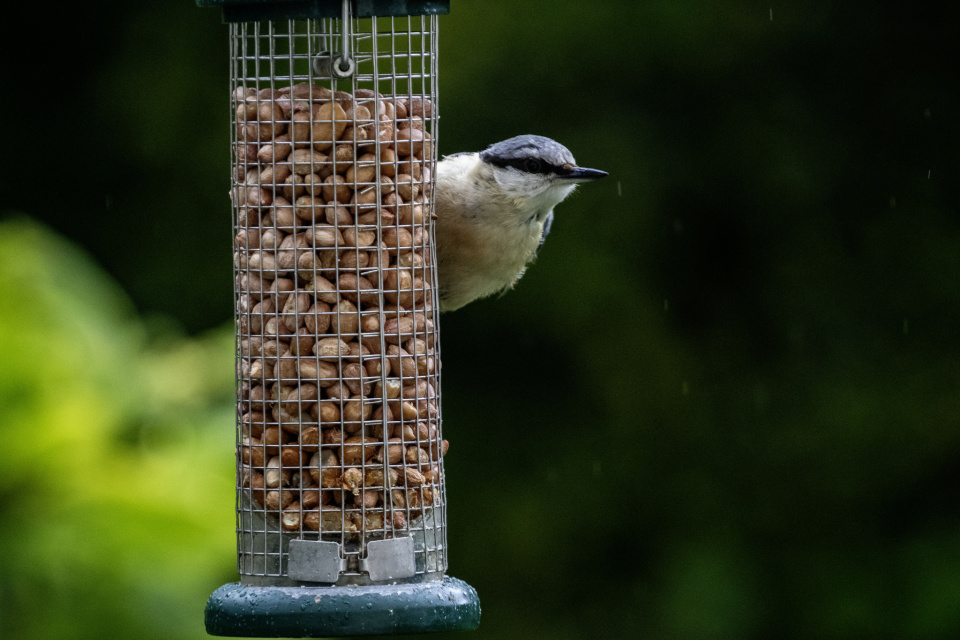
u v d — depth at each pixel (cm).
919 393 1490
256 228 659
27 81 1437
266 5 631
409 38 655
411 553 641
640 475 1493
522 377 1493
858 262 1498
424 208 673
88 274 893
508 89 1431
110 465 826
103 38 1441
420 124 670
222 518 818
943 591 1448
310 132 650
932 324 1496
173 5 1435
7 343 813
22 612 792
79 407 819
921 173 1494
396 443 650
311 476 645
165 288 1398
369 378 648
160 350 904
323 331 649
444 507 679
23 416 807
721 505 1496
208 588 807
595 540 1489
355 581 634
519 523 1484
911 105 1495
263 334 654
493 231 859
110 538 796
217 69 1426
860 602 1469
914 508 1509
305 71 695
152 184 1419
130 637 790
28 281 844
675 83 1466
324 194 652
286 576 638
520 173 843
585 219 1462
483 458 1490
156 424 861
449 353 1490
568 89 1443
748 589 1477
